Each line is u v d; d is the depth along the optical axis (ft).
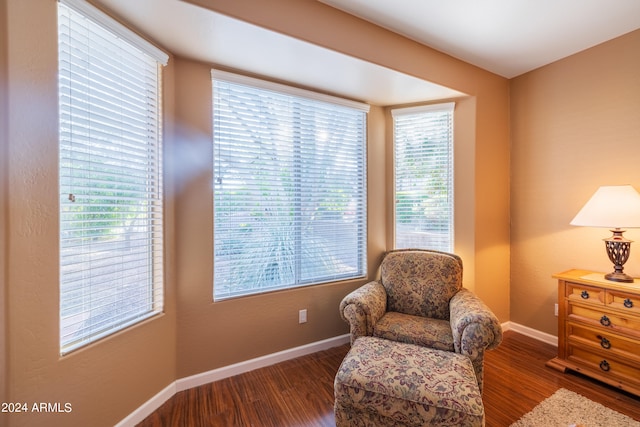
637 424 5.08
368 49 6.40
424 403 3.97
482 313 5.47
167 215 5.99
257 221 7.25
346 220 8.73
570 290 6.84
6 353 3.61
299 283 7.89
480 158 8.56
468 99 8.52
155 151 5.81
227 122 6.78
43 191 3.94
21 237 3.73
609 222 5.97
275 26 5.28
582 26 6.57
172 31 5.28
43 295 3.95
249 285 7.16
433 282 7.27
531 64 8.34
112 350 4.87
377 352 5.00
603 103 7.25
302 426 5.22
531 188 8.75
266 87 7.14
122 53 5.11
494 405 5.65
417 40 7.11
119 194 5.10
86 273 4.59
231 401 5.91
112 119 4.94
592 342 6.44
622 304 6.01
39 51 3.86
